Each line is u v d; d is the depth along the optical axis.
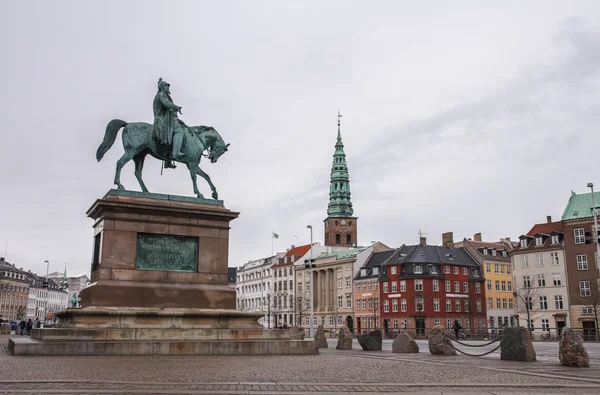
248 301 152.75
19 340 20.89
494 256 111.00
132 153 24.39
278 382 13.16
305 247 135.12
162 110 25.12
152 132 24.80
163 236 23.66
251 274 152.12
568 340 19.05
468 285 104.81
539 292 88.25
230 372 14.96
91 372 14.30
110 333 20.67
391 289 103.62
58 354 19.28
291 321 129.38
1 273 170.75
